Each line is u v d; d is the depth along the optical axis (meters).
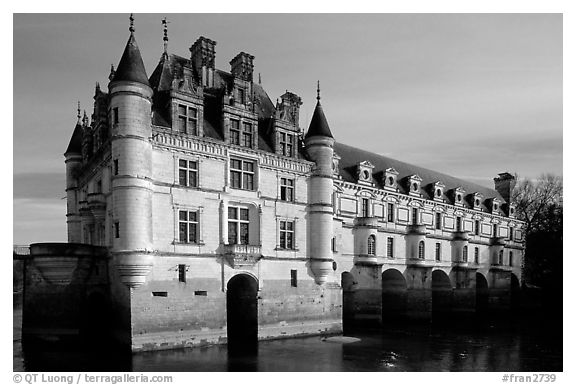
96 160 40.25
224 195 37.41
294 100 44.38
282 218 41.69
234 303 41.16
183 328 34.16
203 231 36.00
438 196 67.31
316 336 42.72
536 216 86.62
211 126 38.38
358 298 52.53
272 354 34.09
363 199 55.66
